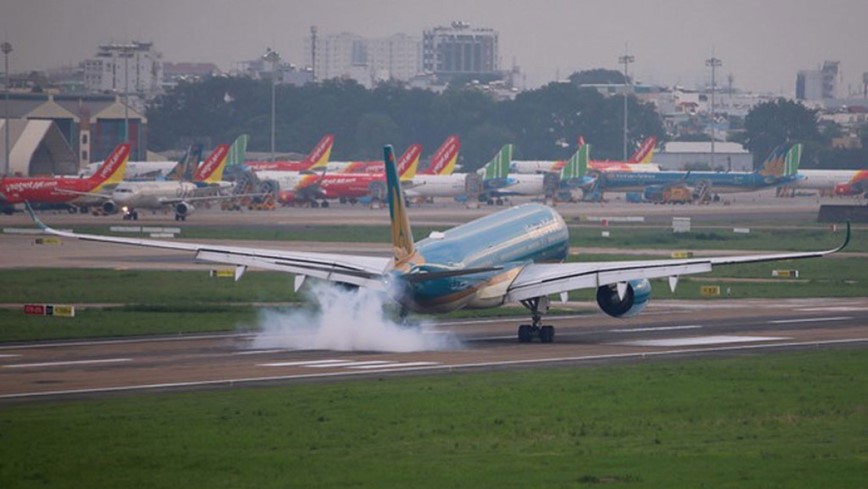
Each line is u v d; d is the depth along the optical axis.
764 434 151.00
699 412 165.38
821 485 123.25
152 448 140.88
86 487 123.19
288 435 148.75
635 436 149.88
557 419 160.38
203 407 167.62
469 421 158.50
